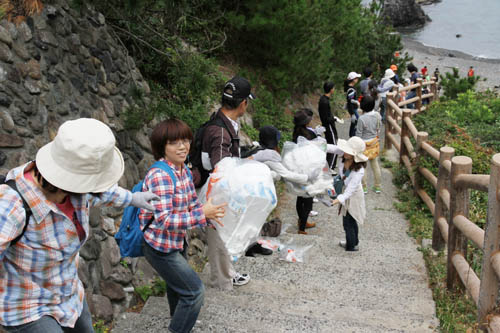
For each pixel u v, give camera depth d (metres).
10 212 1.81
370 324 3.38
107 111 4.58
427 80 15.80
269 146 4.30
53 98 3.83
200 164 3.64
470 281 3.38
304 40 10.10
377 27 19.03
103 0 4.85
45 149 1.95
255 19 9.11
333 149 5.09
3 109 3.26
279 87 10.46
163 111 5.39
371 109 7.34
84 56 4.50
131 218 2.84
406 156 8.48
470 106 11.41
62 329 2.17
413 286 4.16
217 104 7.35
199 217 2.68
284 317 3.40
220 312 3.45
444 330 3.30
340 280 4.22
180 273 2.81
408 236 5.96
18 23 3.69
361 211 4.86
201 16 8.92
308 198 5.80
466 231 3.39
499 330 2.65
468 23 42.66
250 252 4.80
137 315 3.38
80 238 2.10
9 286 1.96
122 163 2.12
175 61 5.87
